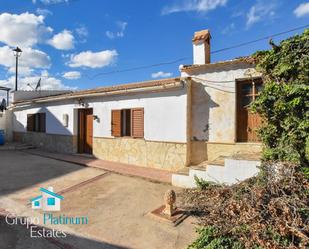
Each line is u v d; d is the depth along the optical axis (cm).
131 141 870
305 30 434
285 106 439
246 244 288
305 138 422
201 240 324
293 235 285
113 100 933
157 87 752
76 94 1030
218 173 533
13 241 366
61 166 879
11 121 1648
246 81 650
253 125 637
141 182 666
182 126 727
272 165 419
